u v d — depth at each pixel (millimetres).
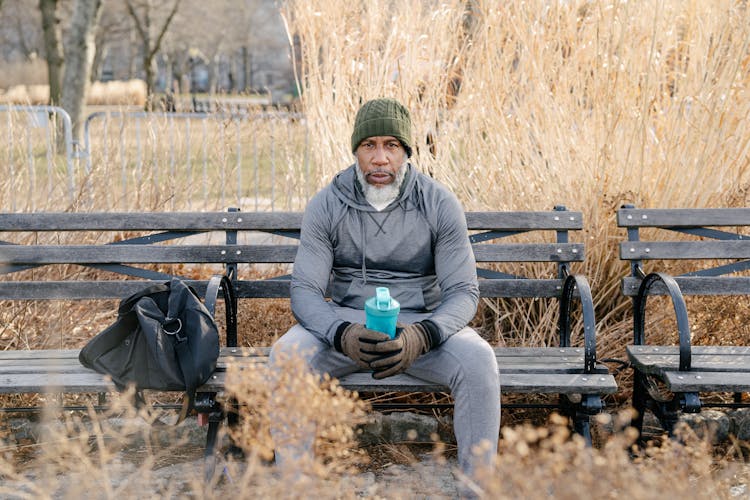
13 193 5109
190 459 3338
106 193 5195
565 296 3648
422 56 4598
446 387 3008
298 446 2600
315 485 2283
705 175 4109
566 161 4262
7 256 3670
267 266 5387
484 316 4266
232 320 3619
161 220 3775
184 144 6238
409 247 3250
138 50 36969
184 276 5195
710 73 4121
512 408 3764
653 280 3471
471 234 3787
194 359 2898
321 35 4664
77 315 4395
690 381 3006
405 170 3270
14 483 3037
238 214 3773
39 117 6441
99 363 2992
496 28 4422
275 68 41594
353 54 4680
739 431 3535
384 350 2814
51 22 15711
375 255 3262
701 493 2205
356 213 3252
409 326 2936
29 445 3289
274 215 3760
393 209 3240
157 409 3400
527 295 3707
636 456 3230
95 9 14797
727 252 3719
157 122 5941
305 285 3168
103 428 3449
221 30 39219
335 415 2432
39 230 3758
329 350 3031
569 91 4336
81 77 14805
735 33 4086
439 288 3387
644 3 4184
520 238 4320
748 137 4145
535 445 3455
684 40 4348
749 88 4109
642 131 4152
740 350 3400
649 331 4062
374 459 3398
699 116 4137
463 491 2766
